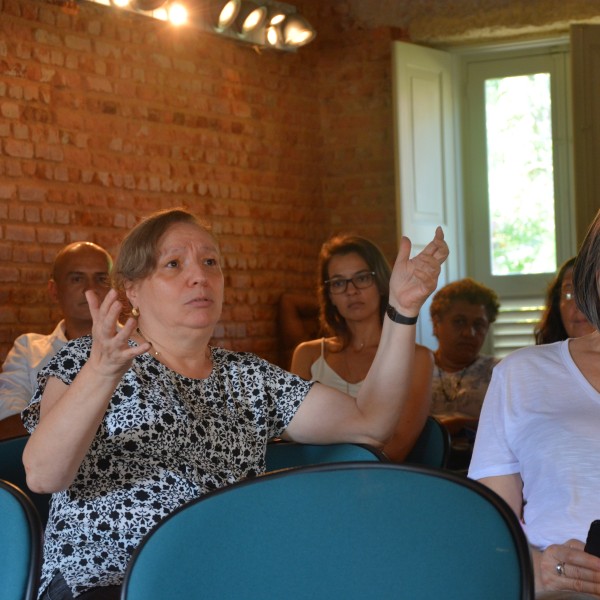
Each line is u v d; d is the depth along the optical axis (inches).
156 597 60.4
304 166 300.4
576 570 77.9
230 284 279.9
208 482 94.8
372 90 300.8
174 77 268.2
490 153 302.5
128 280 101.3
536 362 91.2
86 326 183.9
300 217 298.4
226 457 97.9
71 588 85.1
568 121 296.0
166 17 248.2
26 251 235.6
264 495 60.7
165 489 91.8
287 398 104.7
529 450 87.7
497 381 92.7
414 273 103.0
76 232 244.8
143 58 261.3
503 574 59.4
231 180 281.0
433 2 294.5
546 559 79.8
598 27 274.5
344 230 303.3
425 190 292.5
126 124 256.8
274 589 60.4
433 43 302.5
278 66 294.4
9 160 233.9
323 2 303.7
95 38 251.0
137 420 93.0
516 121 301.0
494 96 302.5
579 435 84.9
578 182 273.7
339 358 162.7
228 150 280.7
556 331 138.5
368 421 104.2
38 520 70.9
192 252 100.3
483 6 289.6
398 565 60.1
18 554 70.0
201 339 100.3
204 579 60.5
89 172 248.4
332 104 304.3
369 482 60.6
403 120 287.4
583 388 87.8
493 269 302.5
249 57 287.1
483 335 185.2
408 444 138.9
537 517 85.4
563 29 291.4
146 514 90.3
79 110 247.1
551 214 298.0
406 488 60.4
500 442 90.7
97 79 251.0
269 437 104.5
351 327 162.7
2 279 231.1
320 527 60.4
